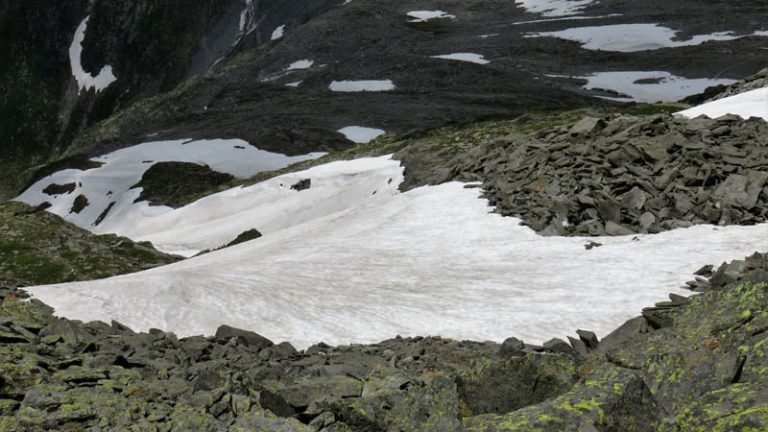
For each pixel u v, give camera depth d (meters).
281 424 10.26
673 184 44.47
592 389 9.56
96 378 12.98
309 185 128.00
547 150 56.41
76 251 68.12
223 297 33.22
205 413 11.13
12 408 11.03
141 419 10.92
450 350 22.98
